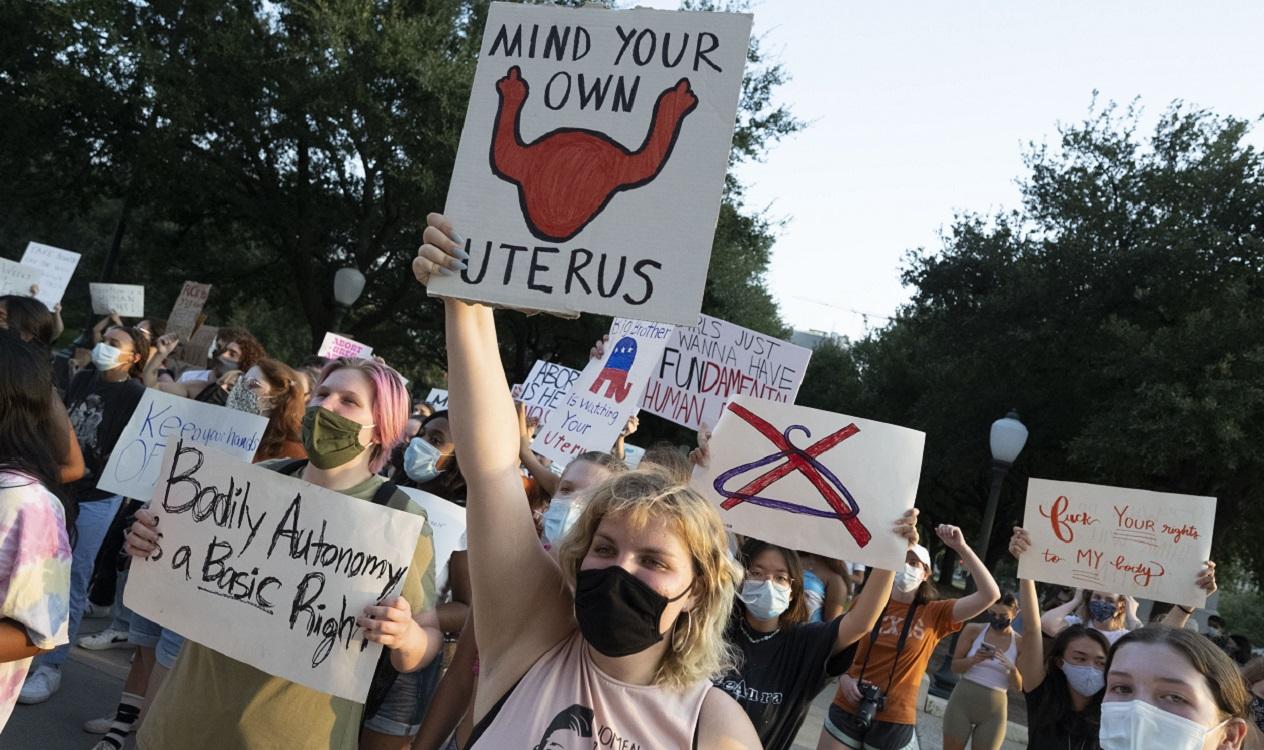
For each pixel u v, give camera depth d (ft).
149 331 25.41
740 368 23.18
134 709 15.98
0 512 8.39
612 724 6.66
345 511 9.26
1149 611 46.88
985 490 90.74
